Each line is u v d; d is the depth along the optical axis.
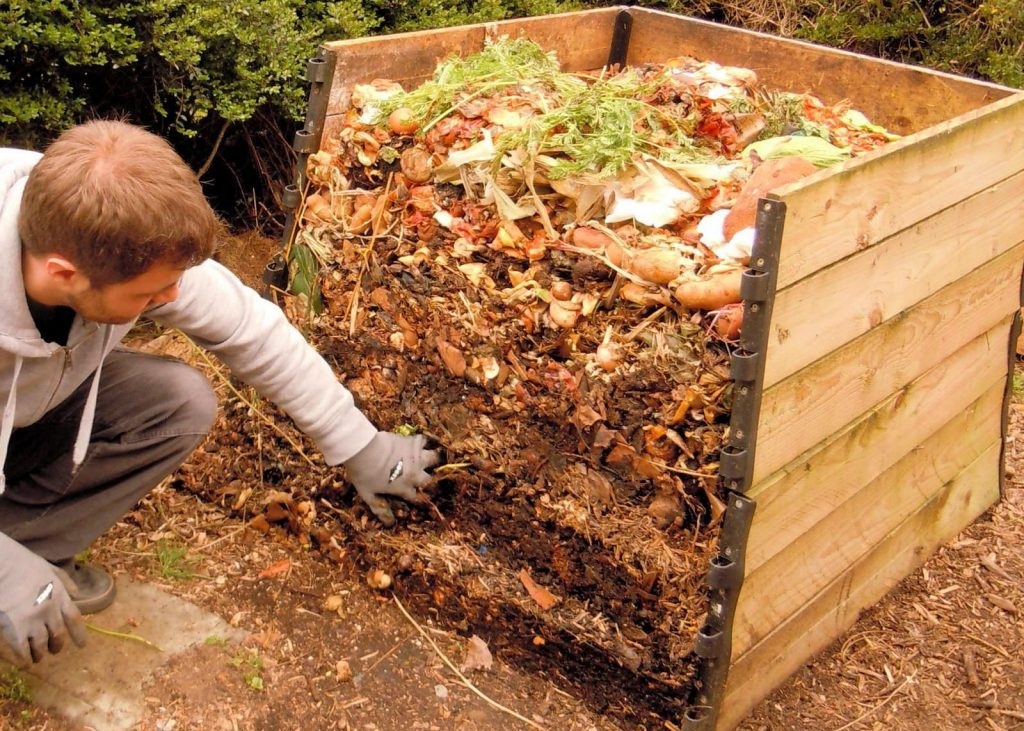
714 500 2.09
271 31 3.53
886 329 2.27
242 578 2.55
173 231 1.64
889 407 2.40
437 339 2.44
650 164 2.19
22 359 1.83
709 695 2.15
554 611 2.32
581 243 2.17
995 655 2.57
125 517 2.69
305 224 2.64
